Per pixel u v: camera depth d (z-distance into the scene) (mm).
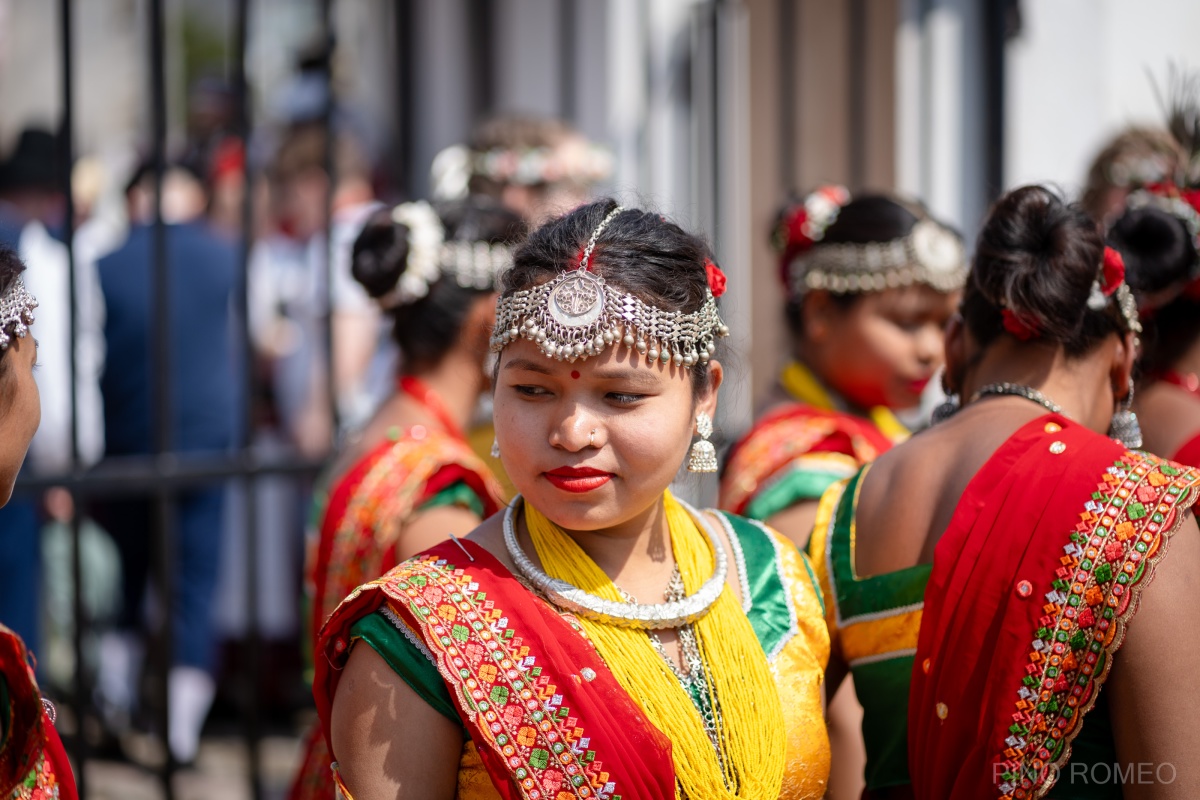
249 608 3645
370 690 1589
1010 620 1729
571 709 1558
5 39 6379
